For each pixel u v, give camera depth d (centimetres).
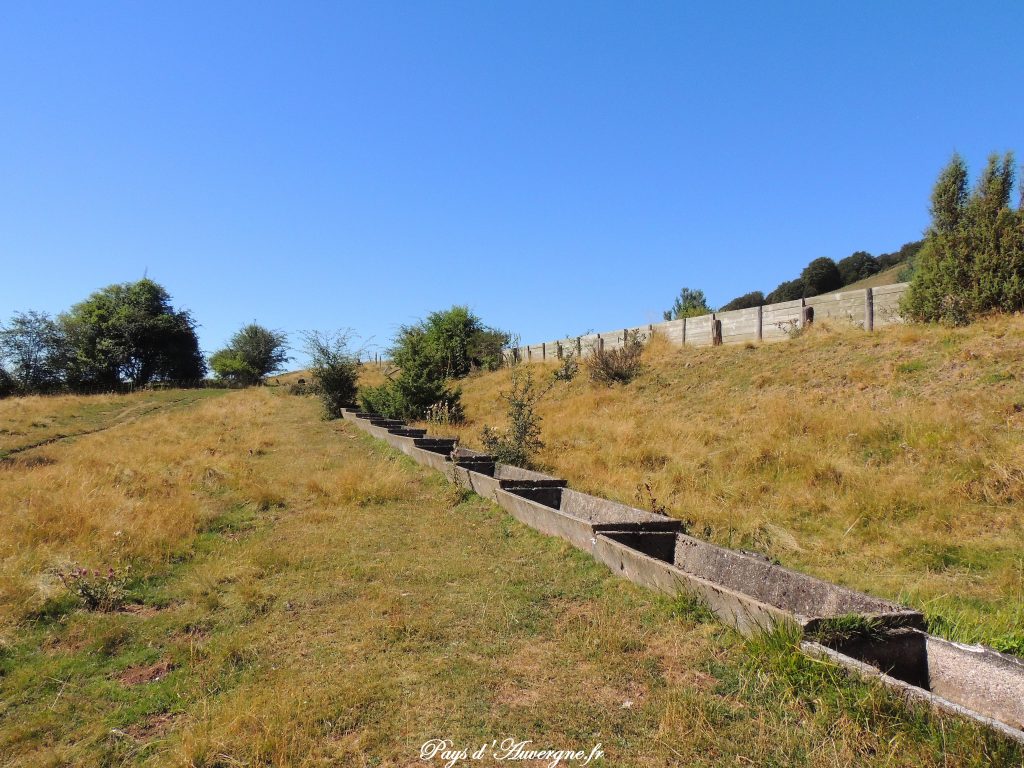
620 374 1677
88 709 358
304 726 319
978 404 821
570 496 756
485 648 403
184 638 447
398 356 1972
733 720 306
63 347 4116
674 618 415
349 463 1162
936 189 1253
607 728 308
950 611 423
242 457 1267
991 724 258
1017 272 1102
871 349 1202
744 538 618
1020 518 581
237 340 5091
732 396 1242
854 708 294
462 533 680
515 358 2722
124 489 886
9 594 502
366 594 511
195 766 293
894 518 634
